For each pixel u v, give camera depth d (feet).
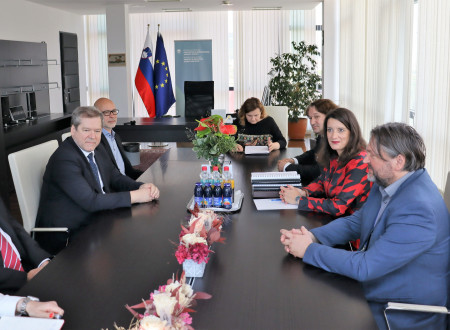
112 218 8.94
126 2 33.17
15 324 5.03
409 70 18.06
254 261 6.84
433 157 15.21
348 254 6.41
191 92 29.86
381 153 6.49
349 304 5.60
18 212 19.63
